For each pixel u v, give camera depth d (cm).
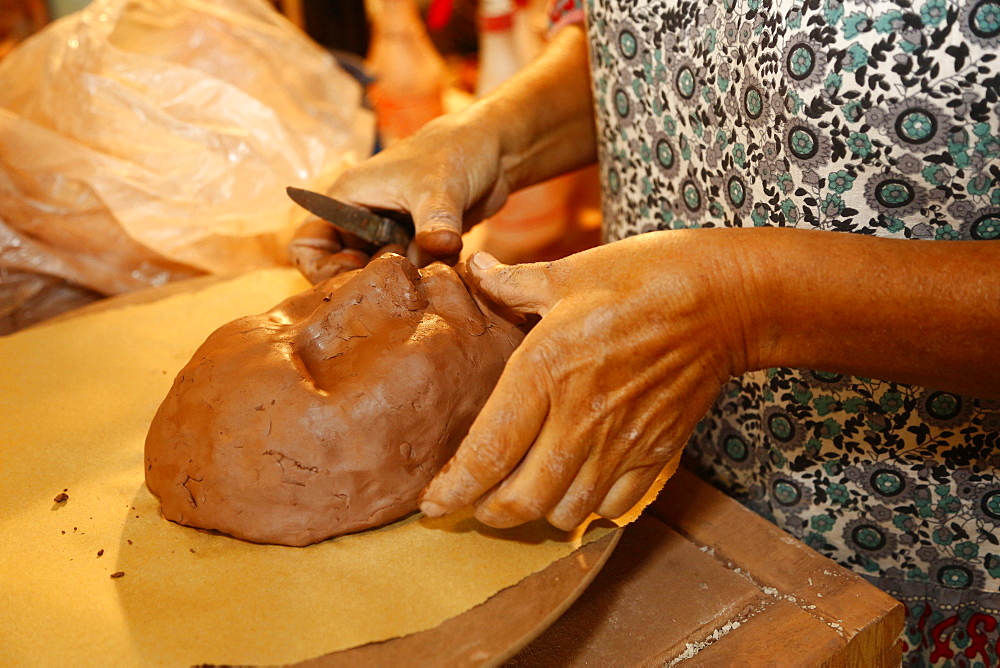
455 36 213
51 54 116
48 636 58
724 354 60
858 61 60
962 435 70
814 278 57
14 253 112
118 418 84
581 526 67
